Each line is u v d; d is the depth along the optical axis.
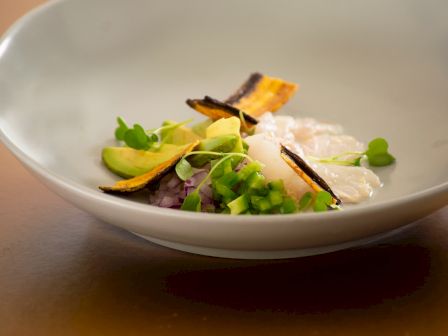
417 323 0.35
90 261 0.39
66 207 0.43
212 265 0.38
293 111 0.51
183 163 0.41
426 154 0.46
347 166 0.45
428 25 0.52
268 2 0.55
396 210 0.34
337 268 0.38
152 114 0.51
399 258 0.39
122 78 0.52
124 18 0.53
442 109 0.50
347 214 0.34
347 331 0.34
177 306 0.36
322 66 0.54
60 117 0.48
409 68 0.52
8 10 0.63
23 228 0.42
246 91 0.51
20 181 0.45
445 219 0.42
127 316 0.36
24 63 0.48
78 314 0.36
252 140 0.43
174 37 0.54
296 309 0.36
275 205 0.39
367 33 0.54
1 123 0.44
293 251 0.38
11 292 0.37
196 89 0.53
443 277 0.37
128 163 0.44
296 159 0.41
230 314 0.35
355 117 0.51
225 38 0.55
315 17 0.55
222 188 0.40
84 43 0.51
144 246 0.40
